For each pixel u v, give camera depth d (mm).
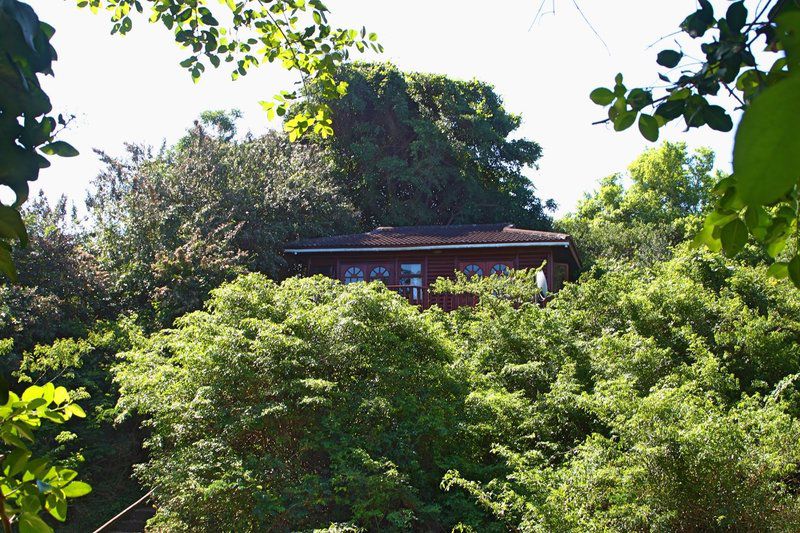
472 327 13516
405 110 32875
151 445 11234
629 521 7848
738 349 11750
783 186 631
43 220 18453
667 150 46812
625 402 9023
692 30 1932
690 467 7840
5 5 1262
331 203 26609
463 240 21688
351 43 5230
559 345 12875
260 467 9844
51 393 2020
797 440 7961
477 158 34594
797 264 1876
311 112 5488
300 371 10750
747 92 1909
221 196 21906
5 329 15094
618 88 2045
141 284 19219
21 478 1849
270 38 5234
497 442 10992
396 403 10727
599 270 16984
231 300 11828
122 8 4863
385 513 9680
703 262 13875
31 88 1416
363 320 11477
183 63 5051
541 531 8062
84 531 14156
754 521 7703
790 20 775
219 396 10602
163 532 10375
